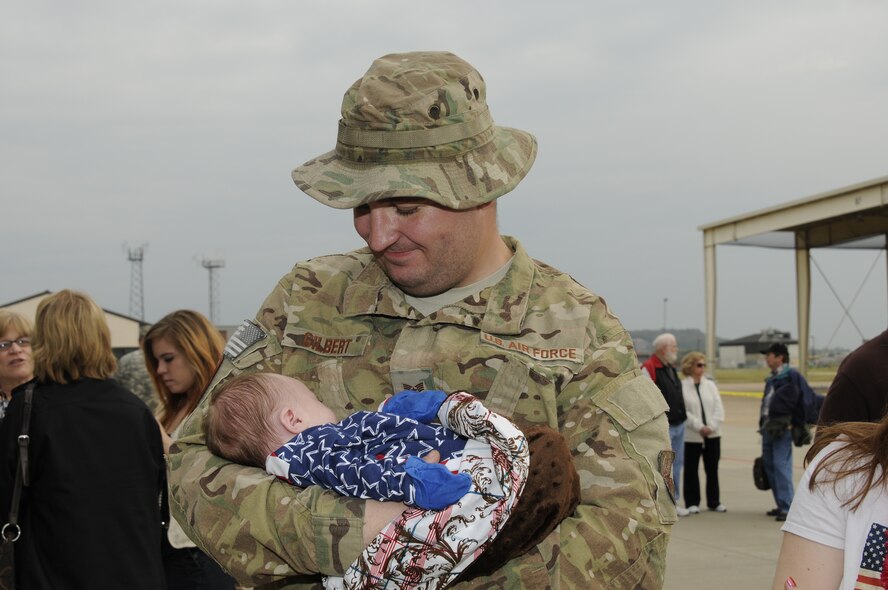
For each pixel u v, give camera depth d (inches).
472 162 66.3
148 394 165.2
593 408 63.9
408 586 54.5
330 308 74.3
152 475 113.7
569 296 69.4
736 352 2866.6
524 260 71.6
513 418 64.3
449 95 66.1
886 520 61.9
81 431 109.6
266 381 68.0
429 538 54.0
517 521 55.6
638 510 61.0
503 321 67.7
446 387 66.7
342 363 72.0
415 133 65.3
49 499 108.0
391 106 65.6
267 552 59.1
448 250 66.4
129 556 109.0
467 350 66.9
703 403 326.3
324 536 55.8
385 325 72.7
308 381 72.6
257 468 64.4
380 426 61.9
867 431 64.0
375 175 64.9
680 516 316.2
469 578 56.9
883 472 61.4
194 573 125.3
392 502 56.4
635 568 60.1
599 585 58.6
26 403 110.4
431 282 68.1
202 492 62.9
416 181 63.7
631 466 61.9
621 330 68.4
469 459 58.5
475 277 70.5
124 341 791.1
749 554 251.6
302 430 65.1
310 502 58.1
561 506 56.5
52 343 112.0
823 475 64.1
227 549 60.1
